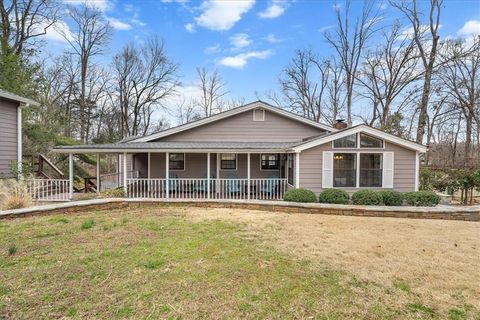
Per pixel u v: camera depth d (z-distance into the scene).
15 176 10.35
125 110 31.14
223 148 11.65
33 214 6.75
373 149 10.84
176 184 12.85
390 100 22.31
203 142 13.97
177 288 3.10
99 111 30.48
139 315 2.59
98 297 2.88
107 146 11.55
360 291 3.12
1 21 17.47
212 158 14.62
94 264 3.71
